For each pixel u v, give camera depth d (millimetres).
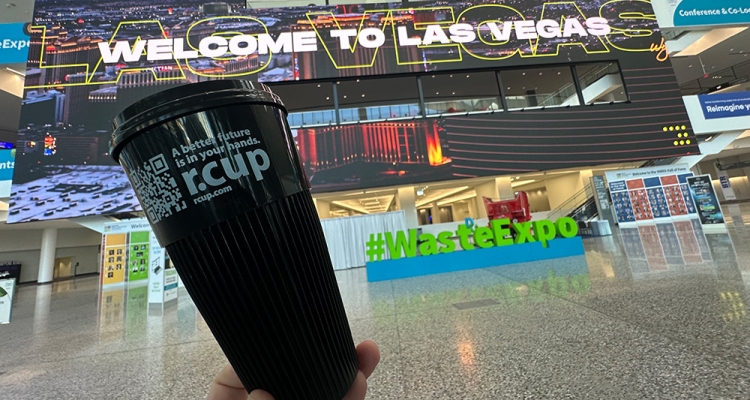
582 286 3232
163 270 4773
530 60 10852
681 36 12141
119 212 8633
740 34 12109
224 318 279
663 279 3121
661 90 10906
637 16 11469
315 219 343
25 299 7543
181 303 5082
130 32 9820
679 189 9484
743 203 17172
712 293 2482
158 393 1809
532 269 4660
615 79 11141
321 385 324
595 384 1422
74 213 8469
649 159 10445
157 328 3385
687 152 10469
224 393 481
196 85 287
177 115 268
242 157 276
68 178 8648
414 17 10766
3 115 13086
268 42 10234
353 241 7992
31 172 8539
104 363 2357
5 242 17422
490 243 5852
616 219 10727
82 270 19703
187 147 263
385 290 4289
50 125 8891
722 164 21375
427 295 3666
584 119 10508
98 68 9469
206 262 264
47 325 3965
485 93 14609
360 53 10422
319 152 9859
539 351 1811
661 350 1650
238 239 263
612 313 2299
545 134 10367
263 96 324
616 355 1654
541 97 11047
